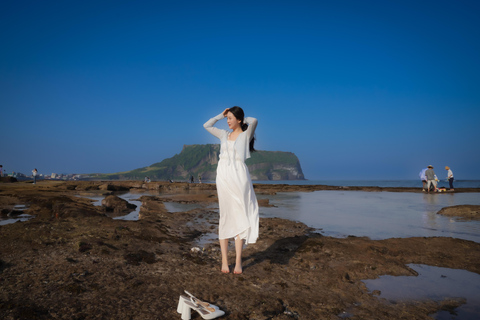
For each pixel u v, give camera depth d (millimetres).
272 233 5145
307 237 4742
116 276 2762
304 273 3088
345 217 7324
